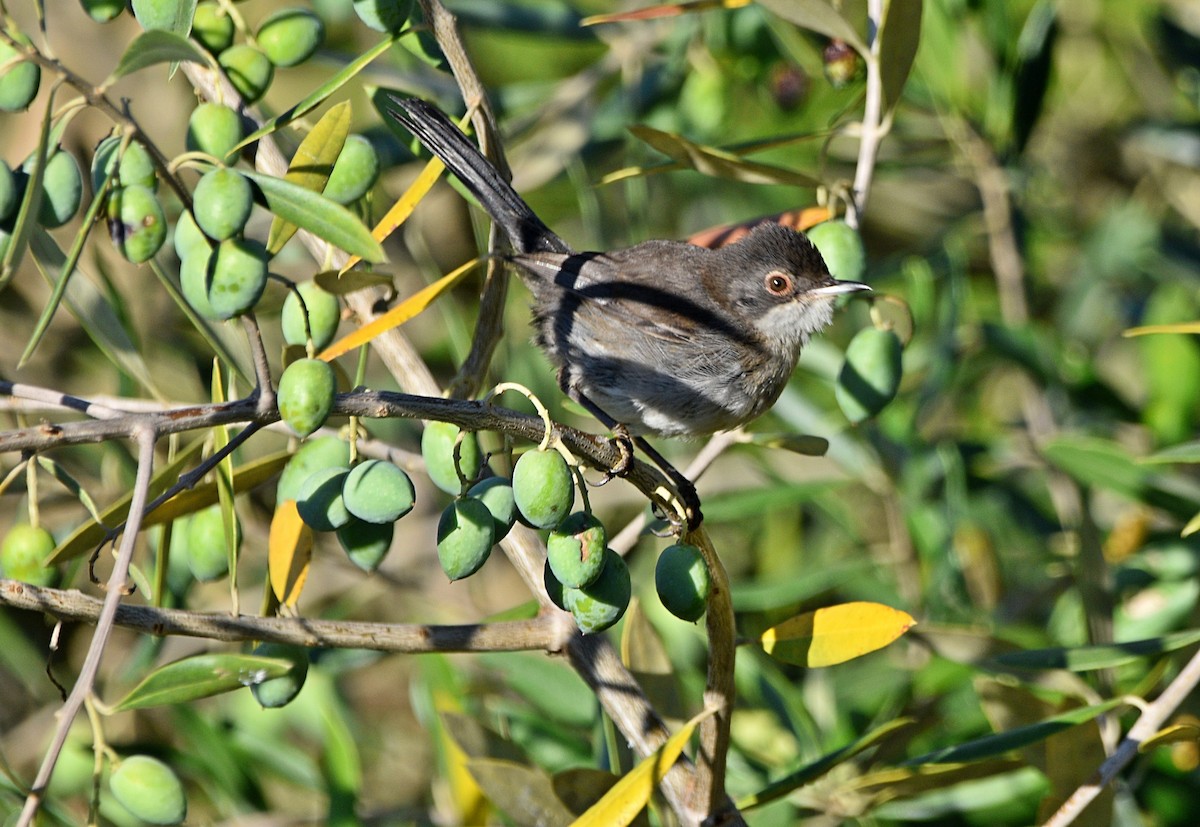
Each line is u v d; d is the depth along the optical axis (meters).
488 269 8.09
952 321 11.33
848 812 8.62
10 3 12.35
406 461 8.09
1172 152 12.84
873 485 11.12
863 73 9.08
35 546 6.80
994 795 9.06
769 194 13.52
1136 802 9.25
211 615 6.45
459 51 7.94
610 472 6.65
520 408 11.39
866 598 11.03
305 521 6.62
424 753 12.16
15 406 7.23
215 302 6.06
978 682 8.26
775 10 8.34
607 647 7.39
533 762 8.51
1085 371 11.67
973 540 11.29
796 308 10.30
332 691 10.42
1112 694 9.21
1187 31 13.17
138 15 6.91
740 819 6.80
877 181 13.66
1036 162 13.01
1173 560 10.30
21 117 12.07
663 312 10.09
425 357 12.56
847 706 10.42
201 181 6.08
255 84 7.73
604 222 13.00
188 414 5.81
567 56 14.19
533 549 7.61
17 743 11.10
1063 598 10.86
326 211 6.00
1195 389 11.09
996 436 12.05
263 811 9.88
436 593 12.25
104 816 9.55
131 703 6.13
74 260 6.16
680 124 12.24
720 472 12.34
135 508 5.44
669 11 8.48
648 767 5.96
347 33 14.01
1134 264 12.52
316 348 7.53
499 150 8.52
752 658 10.02
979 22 12.38
